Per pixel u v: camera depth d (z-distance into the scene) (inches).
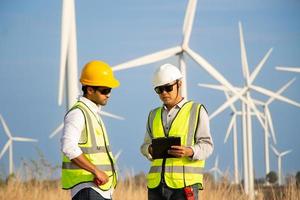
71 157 256.4
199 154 284.2
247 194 487.8
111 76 271.3
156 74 290.4
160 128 292.4
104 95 269.7
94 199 260.7
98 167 262.5
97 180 259.8
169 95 289.9
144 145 298.8
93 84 267.0
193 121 289.1
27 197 533.0
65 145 257.0
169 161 287.4
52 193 542.0
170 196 287.9
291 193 462.6
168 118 292.7
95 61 272.5
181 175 286.2
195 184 288.4
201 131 288.4
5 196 528.4
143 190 530.6
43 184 575.2
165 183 287.3
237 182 499.8
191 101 294.2
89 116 265.0
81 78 270.2
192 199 285.7
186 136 288.2
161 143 284.4
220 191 472.4
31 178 577.3
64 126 261.9
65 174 264.2
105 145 267.4
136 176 559.2
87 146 262.4
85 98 269.3
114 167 271.0
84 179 261.0
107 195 265.3
